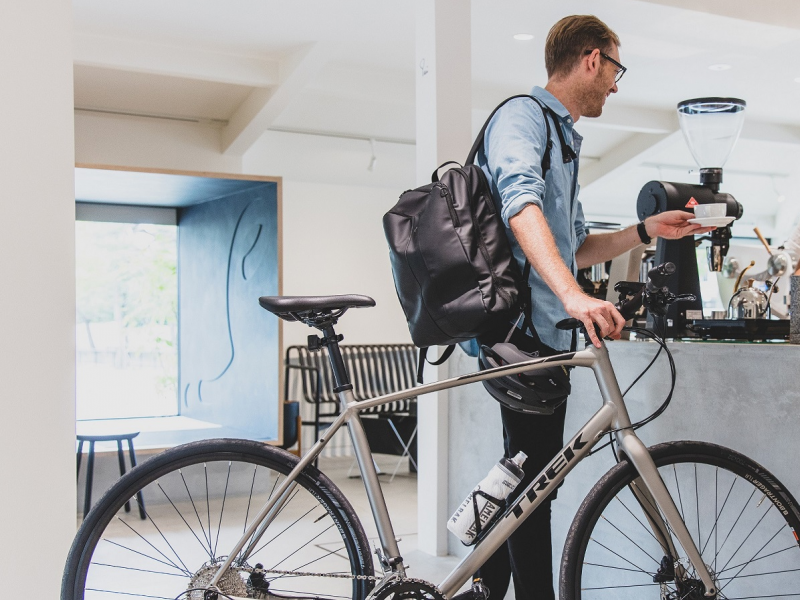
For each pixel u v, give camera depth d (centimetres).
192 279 585
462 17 333
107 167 447
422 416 335
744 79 635
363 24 493
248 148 655
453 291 179
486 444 299
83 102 608
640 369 225
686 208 251
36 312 165
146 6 456
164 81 557
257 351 507
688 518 211
